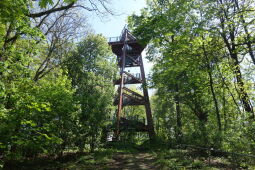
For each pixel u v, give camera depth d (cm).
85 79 1925
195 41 1299
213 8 1339
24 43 968
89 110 1462
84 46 2078
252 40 1302
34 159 1195
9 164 1023
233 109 1622
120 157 1436
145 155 1554
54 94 1018
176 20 1352
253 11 1239
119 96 2508
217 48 1447
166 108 2483
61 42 1619
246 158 960
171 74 1775
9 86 705
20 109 624
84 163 1171
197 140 1344
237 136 1066
